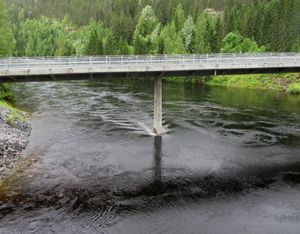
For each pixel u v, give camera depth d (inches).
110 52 4562.0
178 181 1181.1
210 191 1111.0
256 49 4003.4
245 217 958.4
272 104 2534.5
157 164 1326.3
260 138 1653.5
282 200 1057.5
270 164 1339.8
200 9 6461.6
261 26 4259.4
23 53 6668.3
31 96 2719.0
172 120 1983.3
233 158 1398.9
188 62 1592.0
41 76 1457.9
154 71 1546.5
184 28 4719.5
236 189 1127.6
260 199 1062.4
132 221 929.5
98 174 1222.3
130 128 1801.2
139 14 6072.8
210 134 1710.1
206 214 971.3
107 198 1051.9
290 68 1839.3
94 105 2368.4
